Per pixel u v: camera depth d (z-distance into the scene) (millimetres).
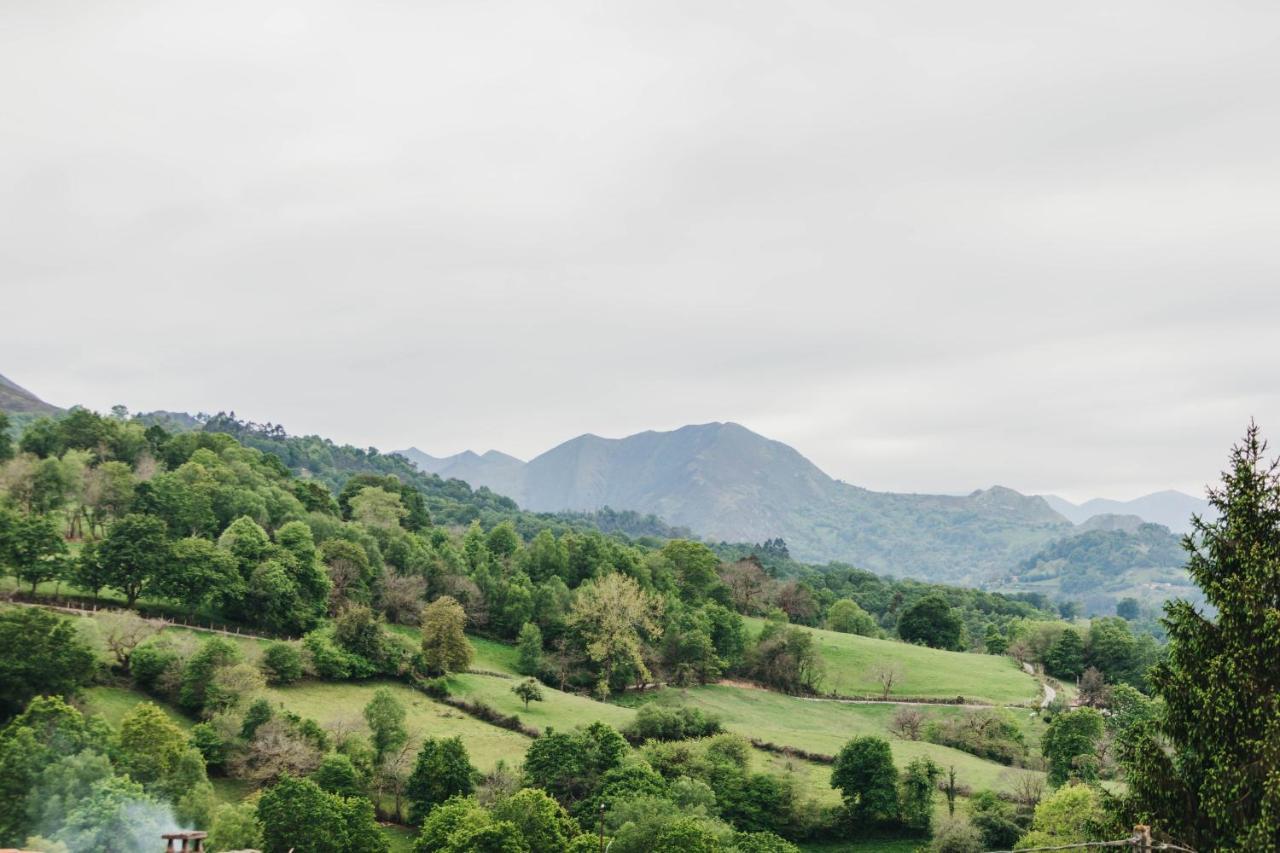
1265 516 34469
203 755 95250
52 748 77625
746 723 147500
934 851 95312
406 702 127750
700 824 84375
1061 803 81688
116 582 126250
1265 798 30953
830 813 108375
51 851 65312
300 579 144625
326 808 81625
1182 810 34688
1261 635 33250
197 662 107688
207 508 159500
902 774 110375
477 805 91250
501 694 139375
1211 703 33688
